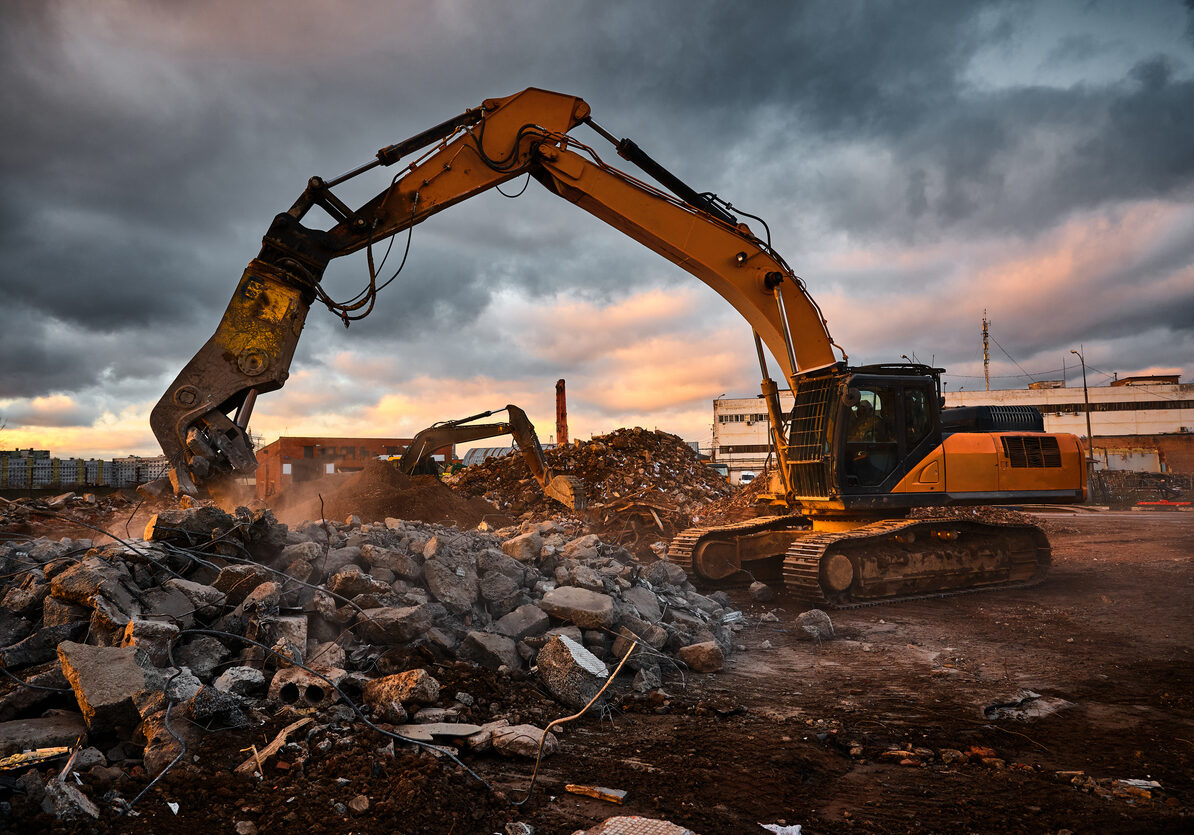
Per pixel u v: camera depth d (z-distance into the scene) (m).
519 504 21.09
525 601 7.10
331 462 28.27
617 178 10.30
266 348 8.63
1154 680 6.29
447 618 6.41
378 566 6.66
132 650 4.23
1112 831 3.59
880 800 3.96
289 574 6.08
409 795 3.51
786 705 5.70
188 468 8.24
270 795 3.51
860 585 10.16
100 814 3.19
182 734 3.94
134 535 10.28
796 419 11.12
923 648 7.62
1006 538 11.52
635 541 16.97
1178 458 47.34
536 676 5.81
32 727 3.87
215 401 8.47
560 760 4.41
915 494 10.82
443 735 4.41
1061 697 5.84
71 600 4.85
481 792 3.84
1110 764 4.48
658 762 4.43
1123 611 9.34
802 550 9.97
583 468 23.14
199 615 5.18
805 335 10.98
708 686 6.24
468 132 9.86
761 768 4.37
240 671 4.59
